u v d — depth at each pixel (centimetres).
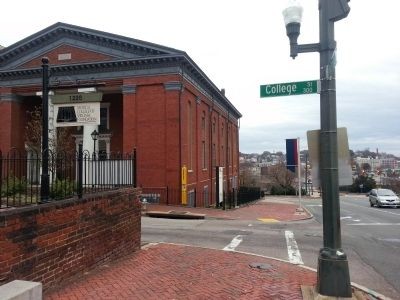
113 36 2967
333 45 727
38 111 3031
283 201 5347
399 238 1534
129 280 789
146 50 2941
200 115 3666
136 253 1060
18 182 766
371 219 2386
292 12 741
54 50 3148
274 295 726
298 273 911
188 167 3219
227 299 697
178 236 1481
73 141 3209
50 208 702
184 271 889
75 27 3050
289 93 754
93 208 850
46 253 689
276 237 1520
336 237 698
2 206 705
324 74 729
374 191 3869
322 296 680
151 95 2942
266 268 945
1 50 3209
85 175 916
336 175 711
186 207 2733
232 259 1045
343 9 715
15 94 3294
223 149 5047
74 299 662
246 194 4194
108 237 918
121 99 3400
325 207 710
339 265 684
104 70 3025
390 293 800
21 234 629
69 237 760
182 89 2972
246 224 2011
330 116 720
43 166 778
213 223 1989
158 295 705
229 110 5475
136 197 1088
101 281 772
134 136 2942
